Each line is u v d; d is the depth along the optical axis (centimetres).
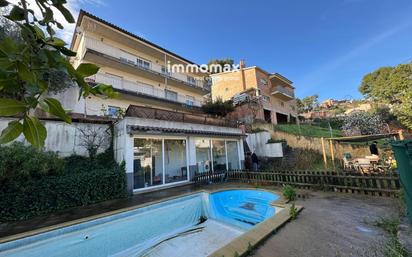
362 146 1463
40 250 438
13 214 566
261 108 2245
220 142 1362
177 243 541
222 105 2102
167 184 1007
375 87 3462
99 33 1579
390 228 361
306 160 1402
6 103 62
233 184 987
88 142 951
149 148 985
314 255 310
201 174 1065
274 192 714
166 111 1132
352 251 313
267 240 362
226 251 320
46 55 70
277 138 1770
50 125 868
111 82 1531
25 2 76
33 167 625
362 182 663
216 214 718
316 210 511
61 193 662
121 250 526
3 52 64
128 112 957
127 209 598
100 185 755
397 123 1977
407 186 359
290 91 3216
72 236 482
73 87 1119
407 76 2628
